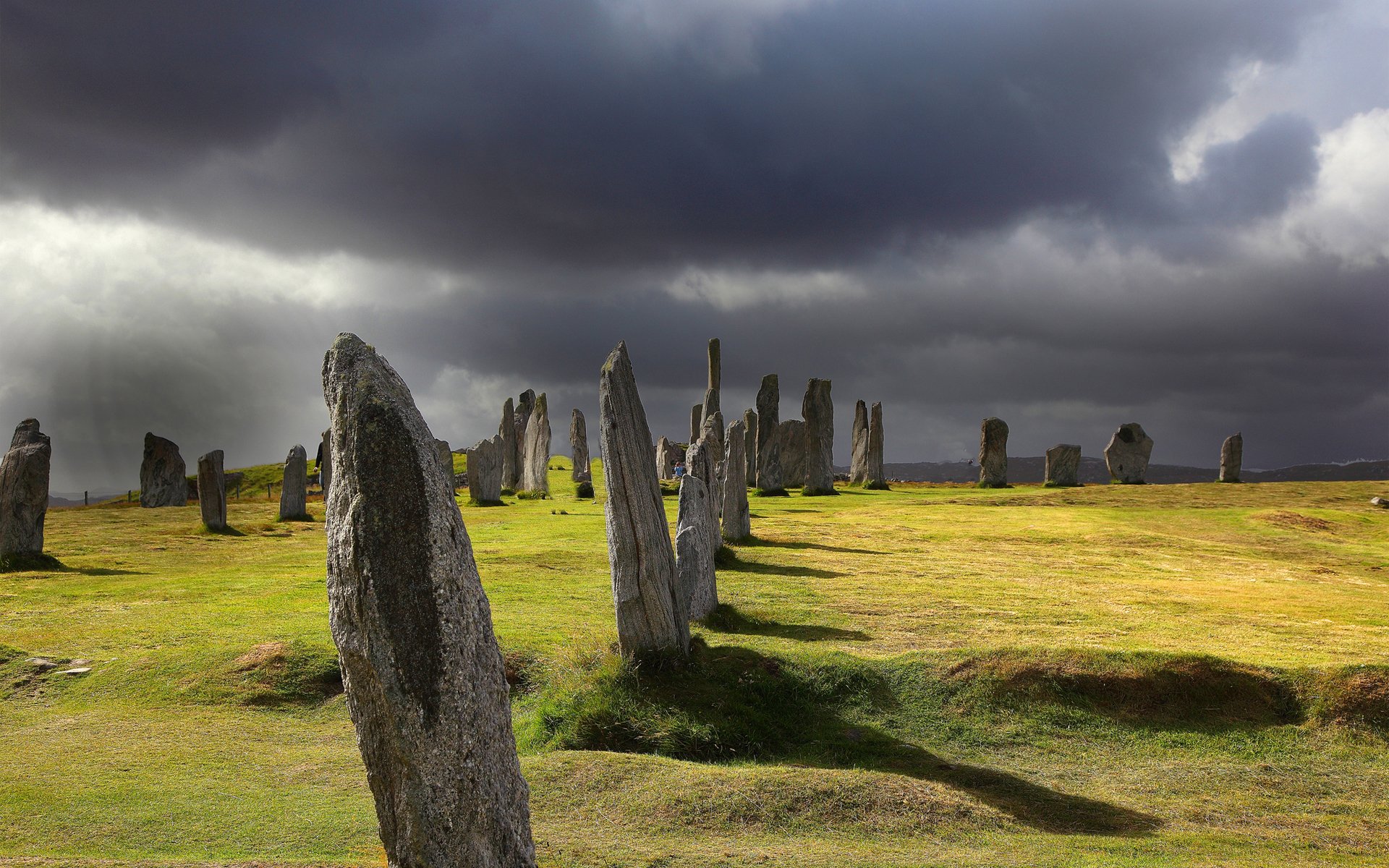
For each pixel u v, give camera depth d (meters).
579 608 20.17
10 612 19.72
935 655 15.67
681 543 18.94
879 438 60.41
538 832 9.70
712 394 63.50
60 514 44.78
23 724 13.16
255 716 13.77
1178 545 35.31
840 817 10.45
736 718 13.41
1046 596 22.94
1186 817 11.34
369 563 5.84
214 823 9.55
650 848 9.32
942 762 12.84
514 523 37.66
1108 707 14.48
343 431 6.11
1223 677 14.94
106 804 10.01
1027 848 9.95
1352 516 42.94
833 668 15.22
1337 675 14.76
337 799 10.41
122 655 16.20
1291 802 11.96
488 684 6.11
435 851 5.73
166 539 34.03
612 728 12.92
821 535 34.09
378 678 5.81
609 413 14.80
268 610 19.91
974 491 56.62
